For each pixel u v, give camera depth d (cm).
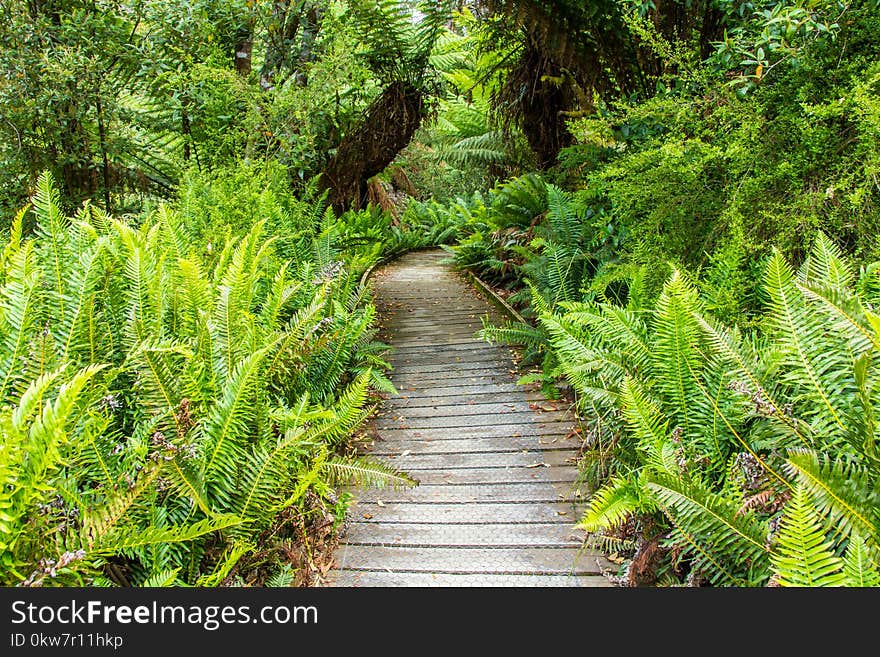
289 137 728
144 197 766
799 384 200
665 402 248
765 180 289
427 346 603
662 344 238
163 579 175
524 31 587
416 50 786
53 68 593
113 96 677
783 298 200
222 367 265
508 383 488
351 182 881
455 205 1380
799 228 280
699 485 193
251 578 226
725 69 316
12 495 139
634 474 256
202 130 742
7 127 607
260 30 816
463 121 1007
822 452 184
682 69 351
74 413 184
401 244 1330
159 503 212
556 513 296
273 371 298
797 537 135
